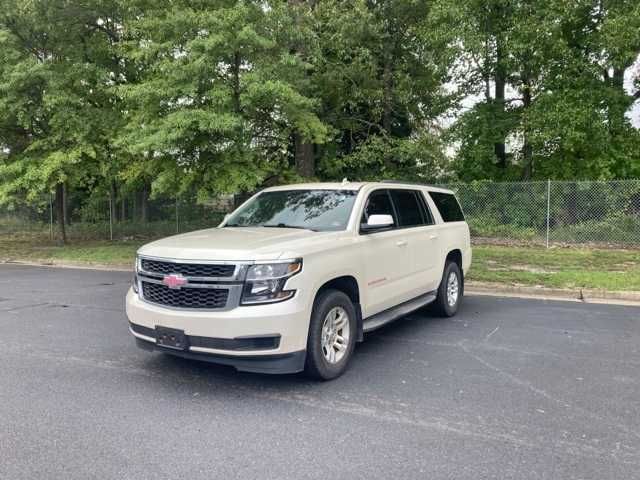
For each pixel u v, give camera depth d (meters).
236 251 4.34
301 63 12.79
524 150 18.58
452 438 3.64
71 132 15.23
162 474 3.16
